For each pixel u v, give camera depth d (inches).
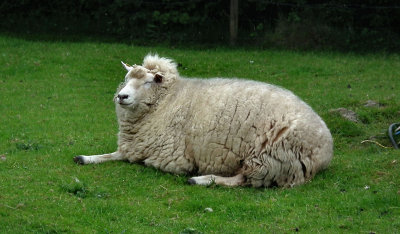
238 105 309.3
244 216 271.1
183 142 319.9
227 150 307.7
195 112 319.6
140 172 324.5
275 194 293.9
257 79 588.1
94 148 374.6
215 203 283.3
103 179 314.2
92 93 545.6
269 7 758.5
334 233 252.1
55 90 548.4
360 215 270.7
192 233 248.8
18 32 792.3
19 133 411.2
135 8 768.9
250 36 746.8
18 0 809.5
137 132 334.3
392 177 315.6
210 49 719.1
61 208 270.5
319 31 726.5
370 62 645.9
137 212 272.1
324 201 287.4
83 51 681.6
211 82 333.4
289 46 726.5
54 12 812.0
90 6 797.2
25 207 268.1
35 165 335.3
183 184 311.6
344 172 326.0
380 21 716.0
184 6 754.2
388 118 437.4
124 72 615.2
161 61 341.7
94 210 272.1
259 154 299.4
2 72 603.8
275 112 303.0
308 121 303.1
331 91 527.5
